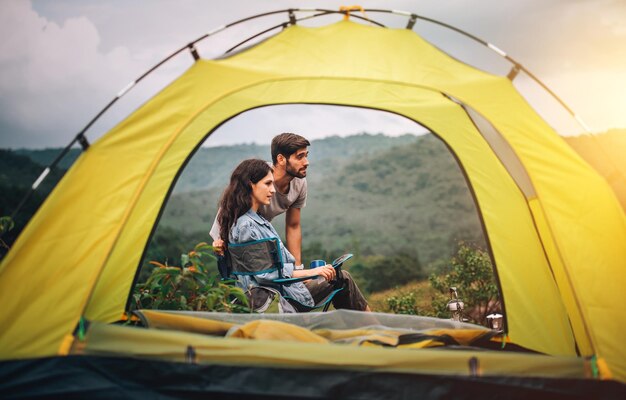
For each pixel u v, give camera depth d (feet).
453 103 13.46
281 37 11.21
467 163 13.55
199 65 10.46
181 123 10.16
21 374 9.04
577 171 10.15
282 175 14.82
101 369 9.20
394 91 13.64
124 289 12.79
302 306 12.60
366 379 9.19
